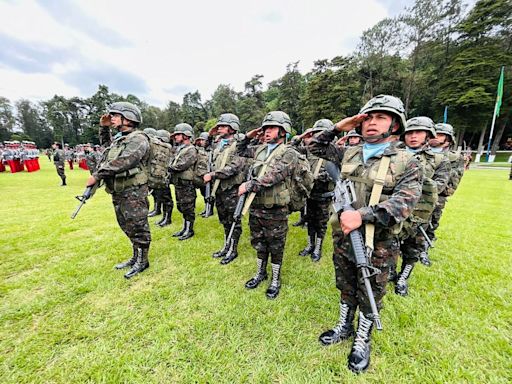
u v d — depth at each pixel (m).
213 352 2.18
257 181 2.76
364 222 1.75
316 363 2.09
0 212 6.56
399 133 2.07
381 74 37.84
